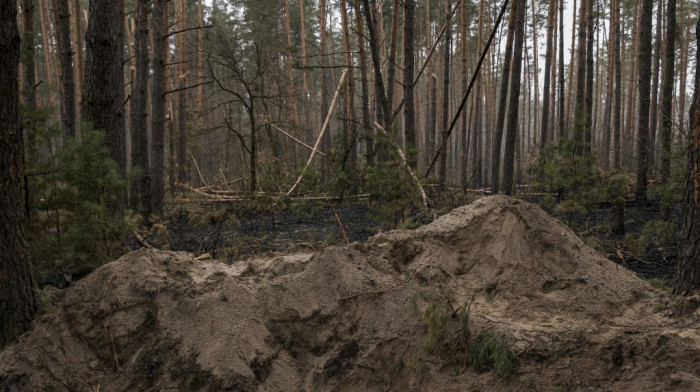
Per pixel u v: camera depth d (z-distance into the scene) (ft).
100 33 24.43
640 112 41.93
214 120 96.17
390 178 25.88
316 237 31.86
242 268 17.06
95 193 18.60
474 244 16.75
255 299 14.26
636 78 84.94
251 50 82.89
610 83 80.53
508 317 14.29
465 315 13.23
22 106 17.37
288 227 35.83
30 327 14.28
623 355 11.98
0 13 13.61
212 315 13.53
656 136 68.90
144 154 37.17
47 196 18.54
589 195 29.86
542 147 66.44
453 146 119.34
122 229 20.43
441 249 16.51
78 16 43.75
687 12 97.91
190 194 49.37
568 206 29.37
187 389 12.32
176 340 13.16
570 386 11.78
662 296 14.85
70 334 13.74
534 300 14.66
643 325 13.15
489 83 102.99
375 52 37.83
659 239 28.96
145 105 37.52
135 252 15.69
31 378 12.60
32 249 17.48
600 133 118.73
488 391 12.10
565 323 13.70
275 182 42.06
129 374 12.87
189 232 35.35
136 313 13.96
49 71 82.07
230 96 81.10
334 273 14.84
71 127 34.96
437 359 12.87
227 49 43.91
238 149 59.16
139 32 37.70
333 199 36.76
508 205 17.31
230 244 30.09
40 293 15.17
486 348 12.59
